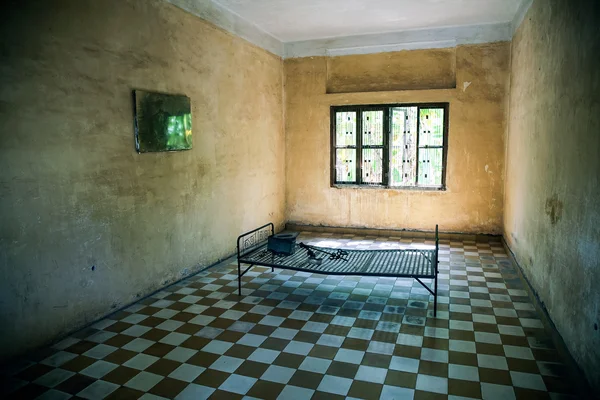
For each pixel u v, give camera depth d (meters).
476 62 7.55
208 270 6.23
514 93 6.79
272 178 8.33
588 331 3.00
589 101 3.11
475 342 3.94
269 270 6.24
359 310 4.73
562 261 3.72
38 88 3.73
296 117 8.73
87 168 4.24
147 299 5.09
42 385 3.32
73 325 4.19
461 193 7.91
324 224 8.84
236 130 6.91
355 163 8.57
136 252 4.95
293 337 4.10
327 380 3.34
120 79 4.58
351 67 8.36
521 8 6.16
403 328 4.25
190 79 5.71
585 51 3.23
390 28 7.71
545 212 4.42
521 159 5.98
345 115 8.52
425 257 5.29
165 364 3.62
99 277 4.46
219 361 3.67
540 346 3.84
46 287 3.89
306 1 6.21
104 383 3.35
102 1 4.32
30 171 3.70
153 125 5.01
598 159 2.89
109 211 4.53
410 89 8.02
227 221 6.79
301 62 8.55
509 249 6.79
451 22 7.36
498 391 3.16
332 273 4.73
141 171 4.95
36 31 3.69
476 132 7.69
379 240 8.08
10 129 3.52
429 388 3.21
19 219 3.62
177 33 5.42
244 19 7.02
